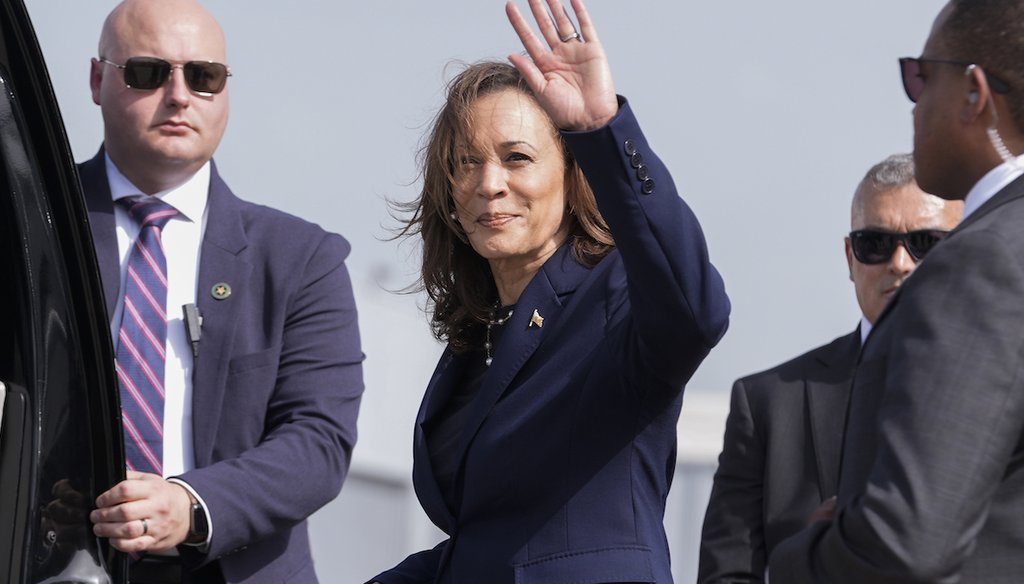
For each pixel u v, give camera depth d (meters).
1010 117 10.53
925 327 9.75
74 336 11.41
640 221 11.73
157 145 17.22
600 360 12.89
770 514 17.67
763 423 18.19
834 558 9.71
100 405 11.55
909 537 9.25
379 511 44.84
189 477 15.91
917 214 18.42
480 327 14.57
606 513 12.75
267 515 16.27
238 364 17.06
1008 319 9.55
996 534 9.70
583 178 13.79
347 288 18.19
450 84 14.05
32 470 10.81
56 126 11.30
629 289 12.09
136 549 15.21
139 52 17.33
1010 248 9.73
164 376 16.83
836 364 18.41
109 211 17.47
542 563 12.73
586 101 11.95
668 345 12.03
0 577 10.59
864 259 18.59
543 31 12.23
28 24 11.10
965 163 10.73
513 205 13.61
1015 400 9.47
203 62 17.47
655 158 11.89
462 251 14.66
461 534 13.52
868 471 10.26
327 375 17.52
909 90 11.02
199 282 17.30
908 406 9.56
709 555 17.92
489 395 13.41
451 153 14.01
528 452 12.99
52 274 11.28
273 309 17.41
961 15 10.67
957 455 9.34
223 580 16.47
